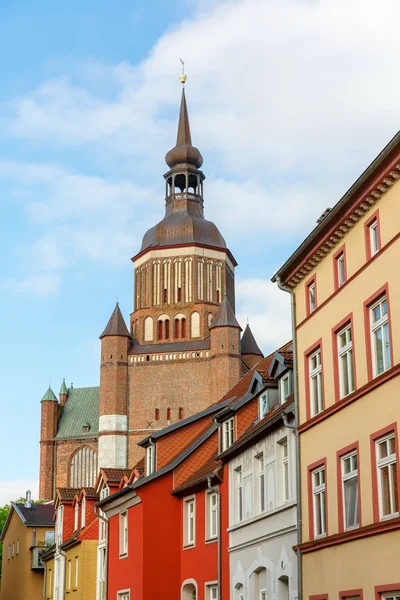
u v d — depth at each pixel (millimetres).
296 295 27594
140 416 108000
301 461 25703
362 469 21578
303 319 26719
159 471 36812
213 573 32781
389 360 20859
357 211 22578
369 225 22281
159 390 108375
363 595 21031
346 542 22156
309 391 25906
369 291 21922
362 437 21719
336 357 24031
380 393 20859
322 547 23547
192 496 35656
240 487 31062
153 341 111250
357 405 22109
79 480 135500
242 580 29750
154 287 113250
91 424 138250
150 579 35750
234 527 30719
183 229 114938
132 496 37844
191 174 119375
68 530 55000
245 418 32406
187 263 113312
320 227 24375
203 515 34281
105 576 44000
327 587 23172
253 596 28703
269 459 28219
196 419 39312
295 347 27125
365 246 22328
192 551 35062
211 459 36625
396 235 20453
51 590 58406
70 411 141250
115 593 39969
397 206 20531
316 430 24750
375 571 20469
